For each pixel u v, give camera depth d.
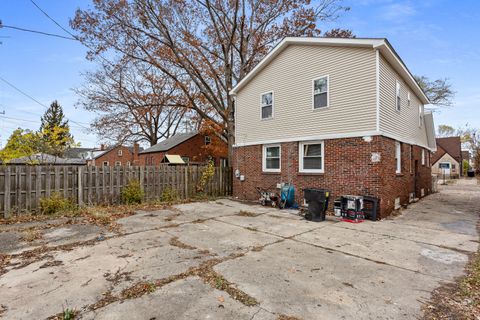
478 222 7.95
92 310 3.05
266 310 3.05
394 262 4.64
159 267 4.34
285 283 3.77
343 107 9.23
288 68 11.10
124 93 19.78
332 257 4.87
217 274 4.06
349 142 9.02
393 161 9.48
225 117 17.33
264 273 4.11
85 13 14.67
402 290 3.59
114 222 7.66
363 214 8.23
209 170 13.66
